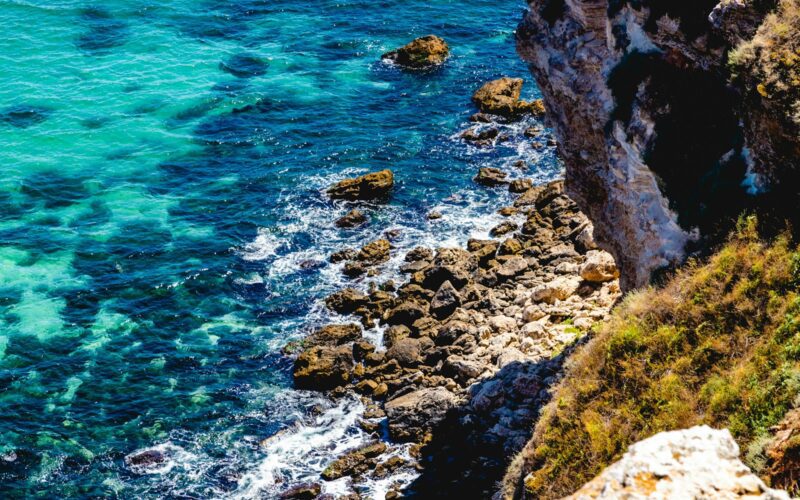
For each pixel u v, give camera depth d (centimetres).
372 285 5422
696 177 3059
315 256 5753
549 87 4000
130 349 5000
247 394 4706
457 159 6831
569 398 2862
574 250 5506
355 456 4206
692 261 2919
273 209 6219
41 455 4322
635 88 3350
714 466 1224
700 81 3127
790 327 2447
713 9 2955
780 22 2828
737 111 2972
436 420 4291
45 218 6062
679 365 2625
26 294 5359
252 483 4159
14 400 4631
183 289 5453
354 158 6819
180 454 4338
